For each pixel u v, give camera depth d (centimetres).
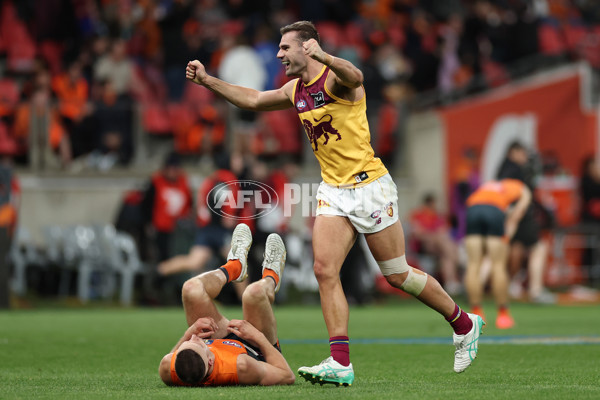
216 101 6881
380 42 8056
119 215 5962
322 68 2031
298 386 2014
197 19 7669
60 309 5669
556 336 3719
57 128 6681
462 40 8038
